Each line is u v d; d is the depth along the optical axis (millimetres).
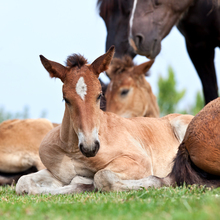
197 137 7152
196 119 7367
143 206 5035
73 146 8102
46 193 7840
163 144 9672
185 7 12211
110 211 4887
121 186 7465
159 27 12078
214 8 12281
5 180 11523
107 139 8312
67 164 8328
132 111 13766
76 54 8117
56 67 7969
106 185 7551
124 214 4699
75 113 7520
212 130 7016
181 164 7422
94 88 7676
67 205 5547
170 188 6777
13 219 4746
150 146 9391
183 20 12898
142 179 7590
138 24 11898
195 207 4910
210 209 4344
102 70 8062
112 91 13766
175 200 5477
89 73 7848
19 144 11641
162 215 4461
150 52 12016
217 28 12594
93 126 7395
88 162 8164
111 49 7977
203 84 13977
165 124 10258
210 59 13688
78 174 8422
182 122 10062
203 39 13172
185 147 7473
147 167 8469
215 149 6969
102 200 5984
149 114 14227
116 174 7734
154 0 11969
